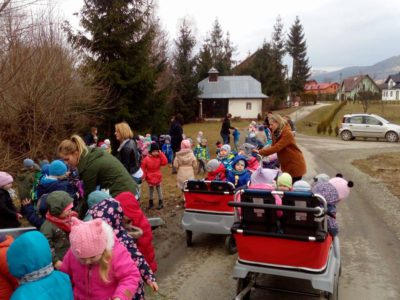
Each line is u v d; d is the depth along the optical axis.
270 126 6.66
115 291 3.10
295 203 4.21
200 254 6.70
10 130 12.44
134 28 19.48
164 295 5.14
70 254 3.30
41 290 2.69
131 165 7.42
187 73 47.88
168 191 11.77
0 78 10.29
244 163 7.58
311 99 81.38
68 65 14.23
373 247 6.86
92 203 4.07
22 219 8.23
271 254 4.32
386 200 10.10
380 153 19.91
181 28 48.62
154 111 21.00
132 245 3.75
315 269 4.21
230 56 68.31
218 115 54.78
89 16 18.91
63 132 14.54
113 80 18.75
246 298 4.79
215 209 6.69
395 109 59.88
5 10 8.90
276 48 75.38
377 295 5.10
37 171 7.84
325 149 22.39
